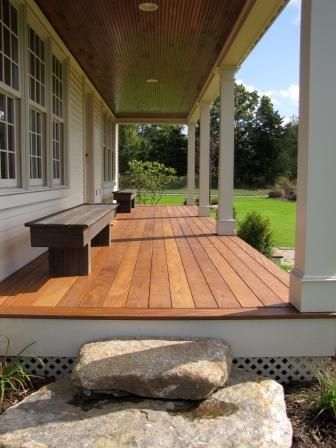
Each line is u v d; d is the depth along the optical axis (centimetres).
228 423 218
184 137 3306
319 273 281
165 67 701
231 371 265
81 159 706
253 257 480
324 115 272
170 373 235
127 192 1011
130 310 285
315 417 240
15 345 280
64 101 580
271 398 239
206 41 566
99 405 236
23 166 407
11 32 379
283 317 277
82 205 577
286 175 3391
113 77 772
